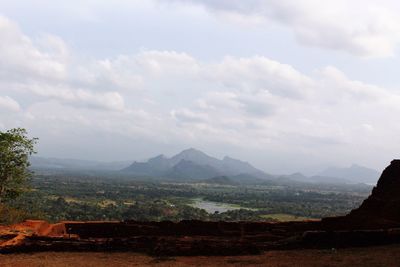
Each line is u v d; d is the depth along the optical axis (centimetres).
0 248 2722
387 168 3988
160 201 16688
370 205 3662
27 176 4331
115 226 3600
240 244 2741
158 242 2859
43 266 2342
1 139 4050
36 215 5250
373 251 2577
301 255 2573
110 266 2366
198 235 3516
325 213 13762
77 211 11000
